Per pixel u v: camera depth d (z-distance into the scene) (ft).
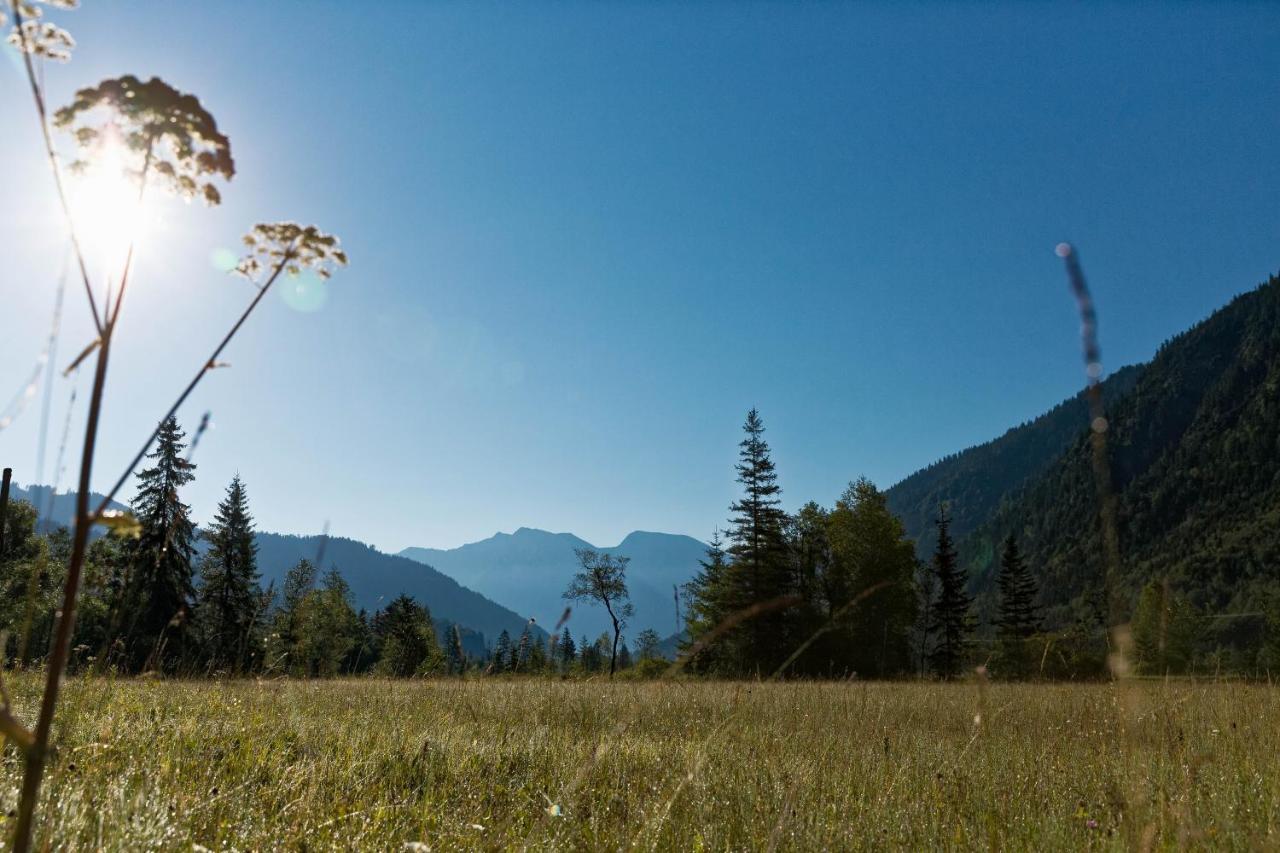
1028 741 22.08
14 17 3.87
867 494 160.15
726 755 19.35
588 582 128.57
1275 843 10.98
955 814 14.52
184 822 10.80
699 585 156.35
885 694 42.96
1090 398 5.79
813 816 13.83
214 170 4.24
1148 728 17.69
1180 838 10.77
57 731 13.97
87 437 4.04
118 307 4.16
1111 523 5.71
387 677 37.32
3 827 8.84
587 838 12.49
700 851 12.10
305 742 19.70
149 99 4.00
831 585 158.40
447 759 19.67
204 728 18.80
